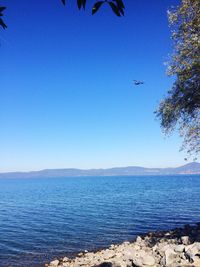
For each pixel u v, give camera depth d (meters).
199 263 18.20
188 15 26.23
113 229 46.12
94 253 30.69
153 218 56.00
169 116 28.75
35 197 119.69
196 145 27.98
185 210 66.69
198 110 27.81
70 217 60.78
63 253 32.72
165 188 163.50
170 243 27.39
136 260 19.52
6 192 160.38
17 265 28.56
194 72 25.41
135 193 128.38
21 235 43.47
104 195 121.44
